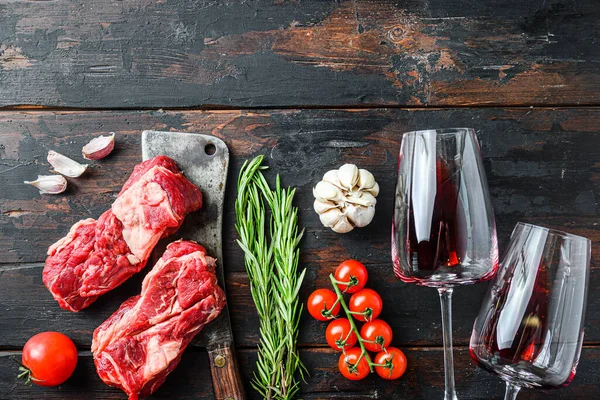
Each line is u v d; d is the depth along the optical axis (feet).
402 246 3.43
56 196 4.17
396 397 4.17
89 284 3.87
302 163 4.14
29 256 4.17
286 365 3.95
